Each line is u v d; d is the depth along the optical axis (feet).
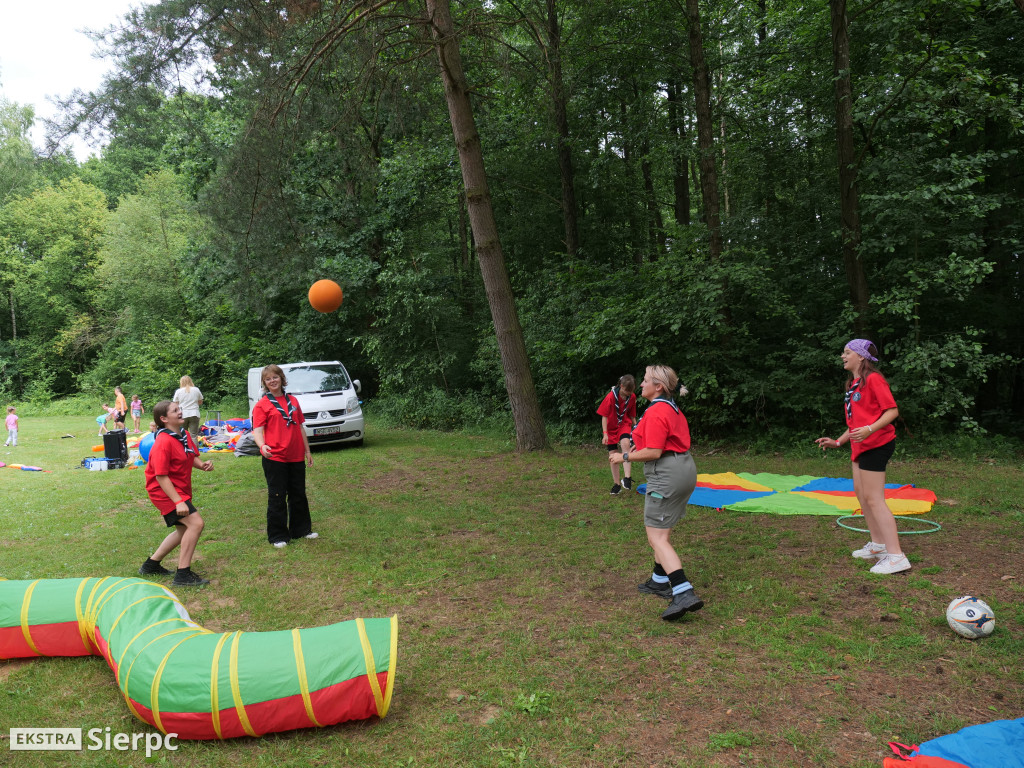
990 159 32.27
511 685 11.43
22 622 12.80
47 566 19.34
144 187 111.96
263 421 21.12
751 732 9.61
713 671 11.54
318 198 60.23
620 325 38.88
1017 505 21.95
